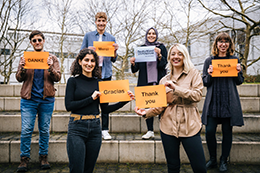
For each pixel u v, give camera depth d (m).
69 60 12.14
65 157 2.89
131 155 2.89
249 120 3.36
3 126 3.45
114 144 2.89
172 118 1.86
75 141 1.69
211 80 2.53
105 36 3.15
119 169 2.70
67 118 3.48
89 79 1.92
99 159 2.89
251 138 3.08
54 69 2.52
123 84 1.92
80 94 1.82
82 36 9.95
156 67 3.02
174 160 1.84
